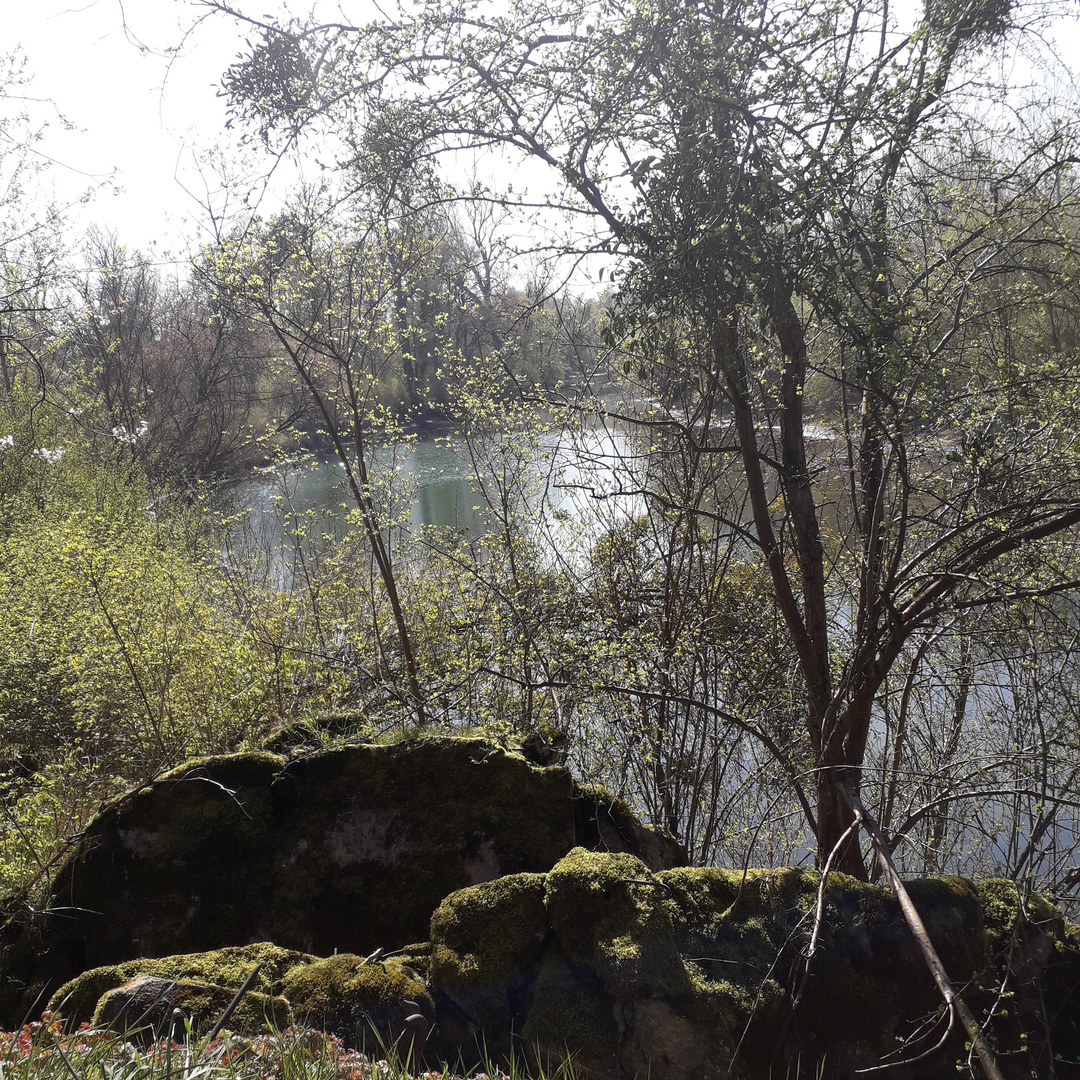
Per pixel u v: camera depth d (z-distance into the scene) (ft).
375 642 22.48
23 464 41.09
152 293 69.72
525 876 9.88
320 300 21.13
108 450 52.13
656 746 18.26
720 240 11.53
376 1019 8.66
